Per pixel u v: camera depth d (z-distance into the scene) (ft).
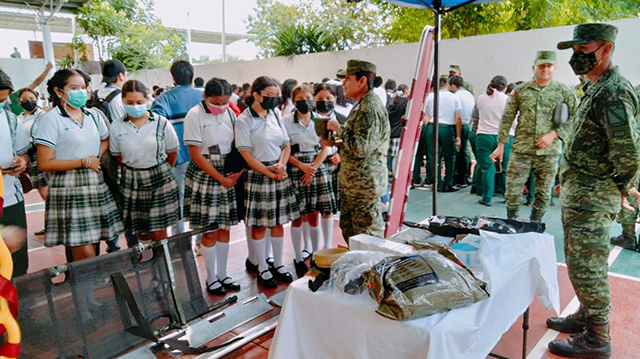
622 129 6.28
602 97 6.48
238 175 10.25
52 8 52.06
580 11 30.96
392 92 23.54
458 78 21.08
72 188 8.92
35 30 78.84
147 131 9.93
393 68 29.50
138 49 60.80
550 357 7.66
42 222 18.25
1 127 8.71
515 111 13.75
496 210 17.79
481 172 19.43
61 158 8.86
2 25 75.77
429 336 4.28
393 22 38.52
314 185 11.66
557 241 13.83
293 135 11.23
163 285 8.38
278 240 11.40
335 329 5.07
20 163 8.95
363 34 40.37
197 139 9.74
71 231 8.87
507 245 5.82
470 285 4.82
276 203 10.64
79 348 7.16
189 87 13.03
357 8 40.14
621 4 32.65
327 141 9.35
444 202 19.45
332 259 5.74
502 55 24.77
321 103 11.07
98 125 9.81
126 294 7.53
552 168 13.00
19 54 55.88
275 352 5.33
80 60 59.36
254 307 9.87
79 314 7.21
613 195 6.82
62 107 8.89
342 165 9.25
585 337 7.52
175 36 80.07
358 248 6.43
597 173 6.85
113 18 59.41
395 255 5.32
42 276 6.82
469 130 21.97
